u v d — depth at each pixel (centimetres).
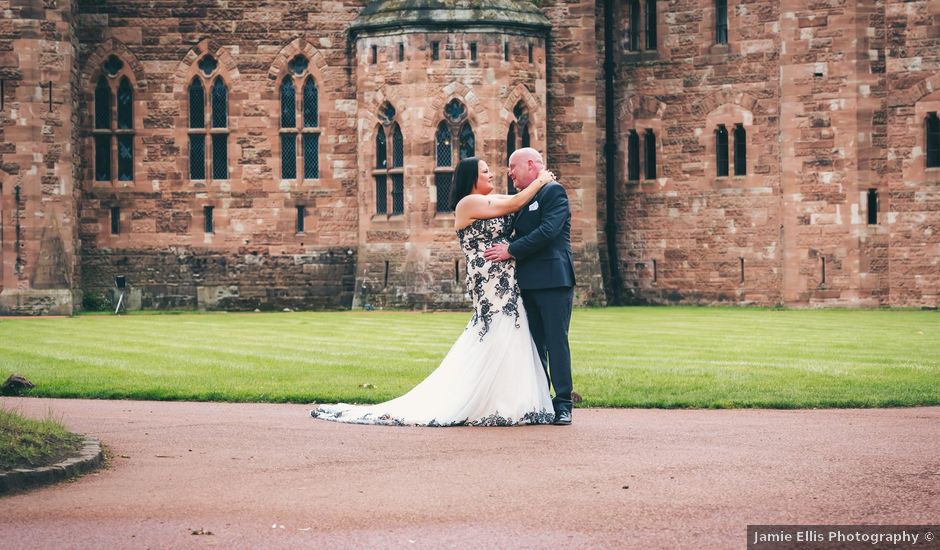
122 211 3781
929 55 3506
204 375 1692
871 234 3553
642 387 1516
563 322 1216
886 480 903
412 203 3597
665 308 3634
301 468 971
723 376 1628
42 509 831
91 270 3769
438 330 2623
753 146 3694
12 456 932
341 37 3791
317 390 1510
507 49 3603
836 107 3562
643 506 824
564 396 1215
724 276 3750
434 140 3594
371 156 3691
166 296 3794
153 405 1417
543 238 1202
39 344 2253
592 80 3781
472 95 3581
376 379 1631
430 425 1201
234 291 3800
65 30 3497
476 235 1217
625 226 3909
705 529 764
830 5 3556
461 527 777
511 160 1245
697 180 3788
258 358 1942
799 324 2766
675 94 3816
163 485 909
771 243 3672
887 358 1888
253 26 3791
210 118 3797
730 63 3722
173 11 3775
